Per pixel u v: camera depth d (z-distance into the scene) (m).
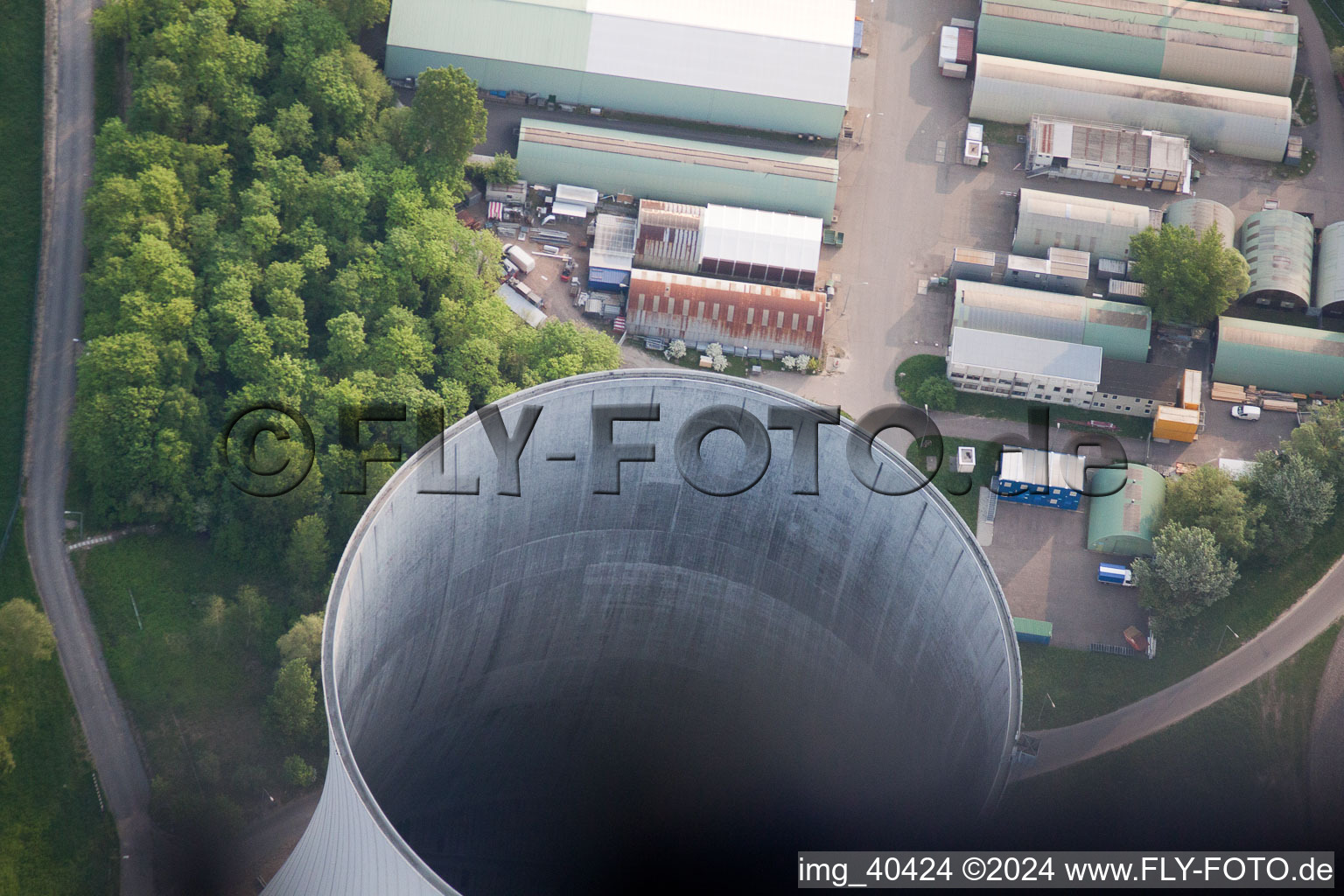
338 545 195.75
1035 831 189.62
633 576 161.62
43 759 182.88
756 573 159.25
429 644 150.62
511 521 149.88
